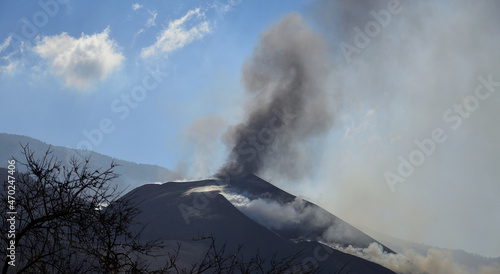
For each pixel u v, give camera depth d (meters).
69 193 7.18
